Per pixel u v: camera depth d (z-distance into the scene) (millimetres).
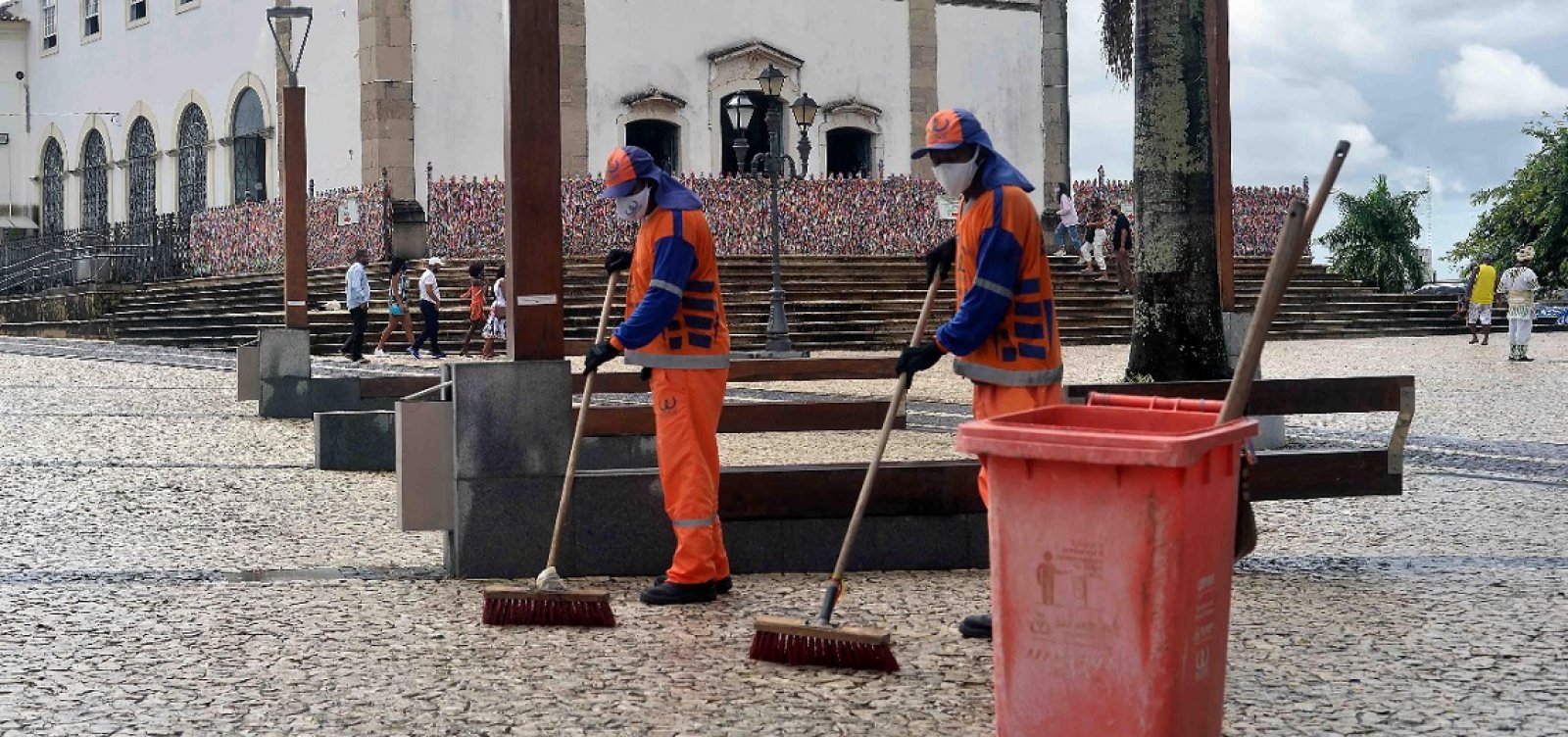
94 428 13273
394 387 11773
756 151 34281
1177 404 4305
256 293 28609
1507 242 40344
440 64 30422
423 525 6832
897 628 5785
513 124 6832
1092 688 3672
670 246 6117
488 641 5605
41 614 6016
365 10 29953
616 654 5410
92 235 36719
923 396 16266
